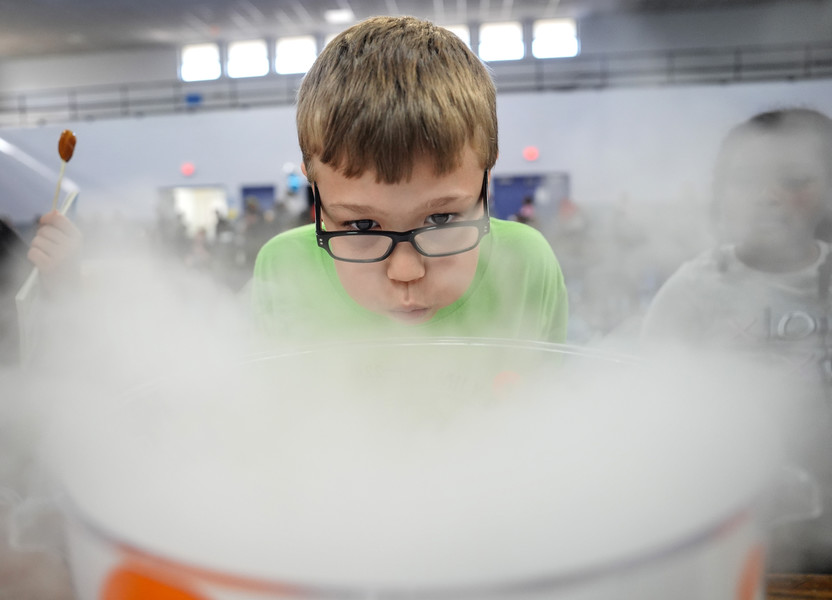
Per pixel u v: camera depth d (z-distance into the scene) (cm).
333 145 38
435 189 38
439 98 38
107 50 1011
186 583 17
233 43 994
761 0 848
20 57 1027
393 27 43
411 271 40
